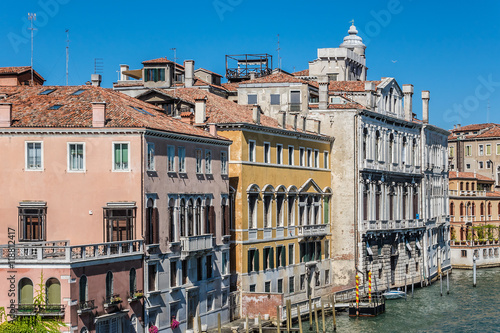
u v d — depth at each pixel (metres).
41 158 45.28
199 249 50.00
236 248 56.47
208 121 56.88
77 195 45.03
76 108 46.88
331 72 90.38
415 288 81.56
